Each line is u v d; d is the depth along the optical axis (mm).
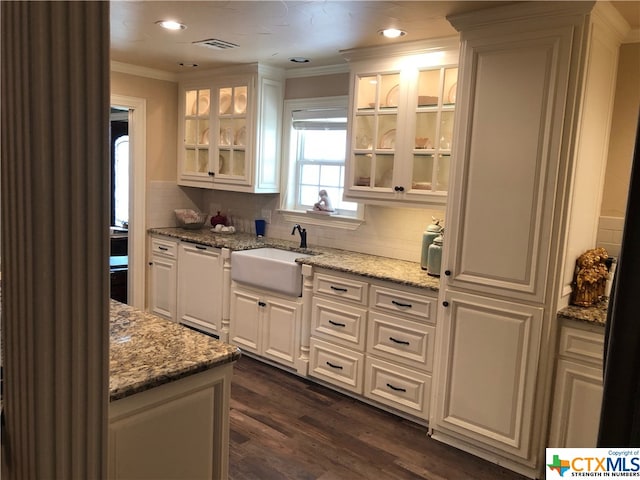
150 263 4906
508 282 2557
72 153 997
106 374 1078
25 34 1019
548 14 2328
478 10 2506
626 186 2732
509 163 2508
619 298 1082
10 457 1269
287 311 3717
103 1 969
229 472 2535
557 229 2410
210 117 4605
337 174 4215
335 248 4148
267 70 4223
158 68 4562
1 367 1379
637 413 1080
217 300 4281
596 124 2539
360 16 2725
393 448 2832
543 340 2482
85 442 1073
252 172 4289
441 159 3143
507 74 2482
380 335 3201
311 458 2697
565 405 2494
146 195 4805
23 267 1104
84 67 976
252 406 3258
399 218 3717
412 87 3207
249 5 2646
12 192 1118
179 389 1667
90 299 1036
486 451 2752
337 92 4047
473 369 2721
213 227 4961
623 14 2420
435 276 3121
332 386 3555
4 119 1128
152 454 1624
